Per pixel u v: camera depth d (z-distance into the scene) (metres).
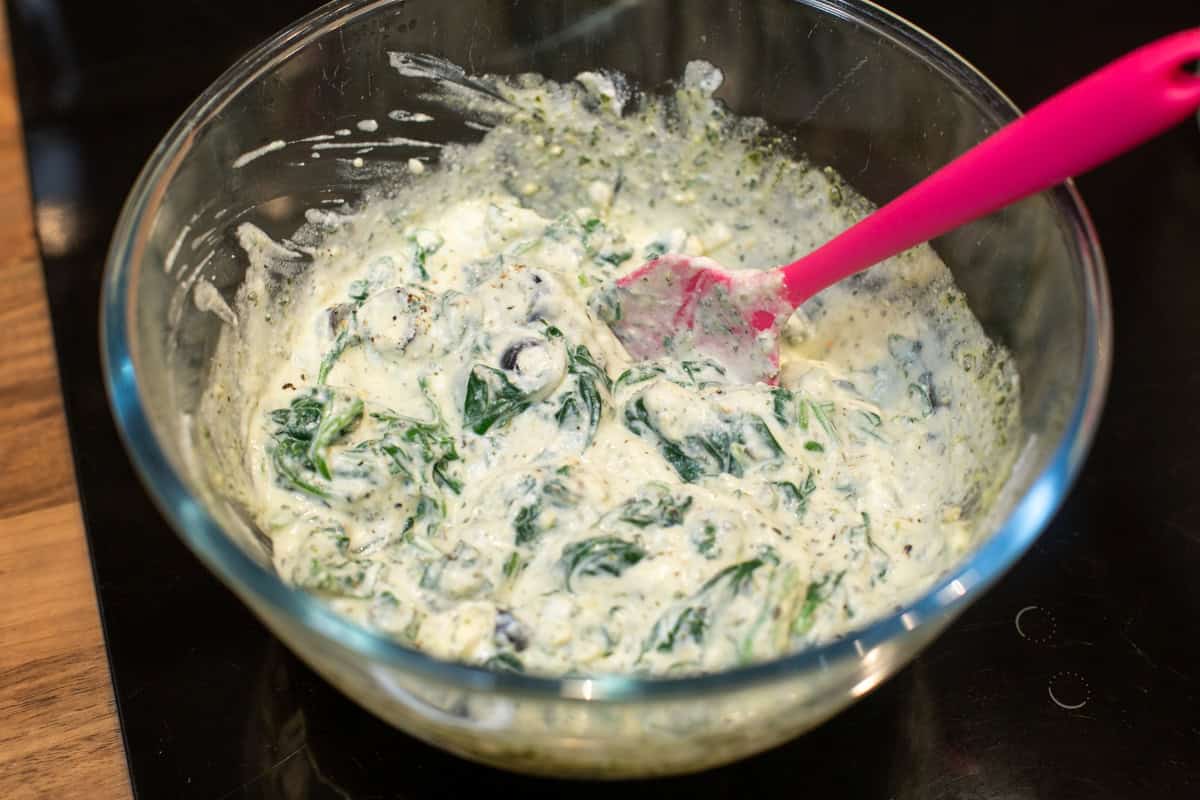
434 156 0.56
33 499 0.53
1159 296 0.58
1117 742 0.48
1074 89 0.42
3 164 0.61
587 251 0.57
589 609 0.46
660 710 0.40
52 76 0.64
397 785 0.47
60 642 0.50
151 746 0.48
